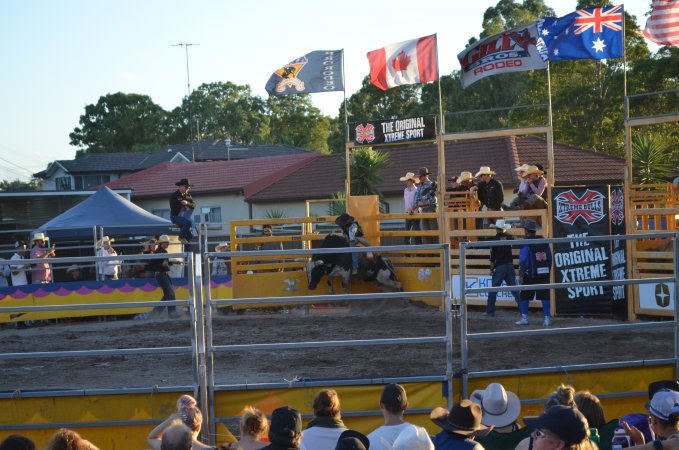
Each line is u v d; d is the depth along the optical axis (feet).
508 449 22.36
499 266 50.19
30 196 107.14
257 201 128.26
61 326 55.83
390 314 54.85
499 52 54.19
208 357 27.22
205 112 302.45
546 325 47.55
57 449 16.84
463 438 18.60
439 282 57.47
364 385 27.53
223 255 27.07
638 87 133.49
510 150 116.16
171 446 16.38
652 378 29.32
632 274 48.73
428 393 27.76
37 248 61.26
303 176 131.44
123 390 27.07
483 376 27.94
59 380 35.50
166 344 44.68
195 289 26.78
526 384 28.37
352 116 215.72
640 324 29.09
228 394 27.32
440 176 57.41
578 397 21.03
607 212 49.73
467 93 176.96
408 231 60.44
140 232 75.77
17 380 35.68
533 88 154.81
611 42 51.52
